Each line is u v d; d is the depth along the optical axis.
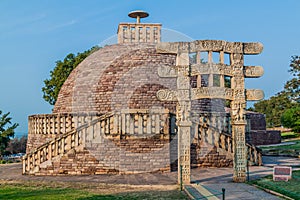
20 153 65.69
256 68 18.64
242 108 18.31
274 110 75.12
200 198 14.04
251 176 19.77
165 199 14.55
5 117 50.56
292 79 61.97
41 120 26.97
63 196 15.37
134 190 16.83
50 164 22.59
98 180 19.83
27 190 17.23
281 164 25.92
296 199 13.22
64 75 45.88
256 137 47.97
